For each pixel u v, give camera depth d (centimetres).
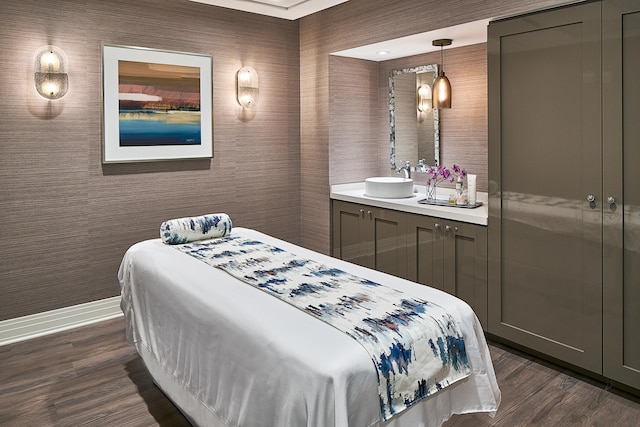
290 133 451
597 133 248
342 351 161
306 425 152
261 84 429
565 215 265
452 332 190
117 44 355
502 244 296
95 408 244
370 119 444
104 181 360
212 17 399
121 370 282
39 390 260
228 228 307
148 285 249
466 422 229
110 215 365
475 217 308
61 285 350
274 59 434
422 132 406
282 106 443
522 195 283
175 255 264
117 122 359
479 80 363
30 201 333
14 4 316
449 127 388
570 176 261
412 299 204
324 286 218
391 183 382
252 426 172
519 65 278
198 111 396
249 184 432
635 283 242
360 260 402
